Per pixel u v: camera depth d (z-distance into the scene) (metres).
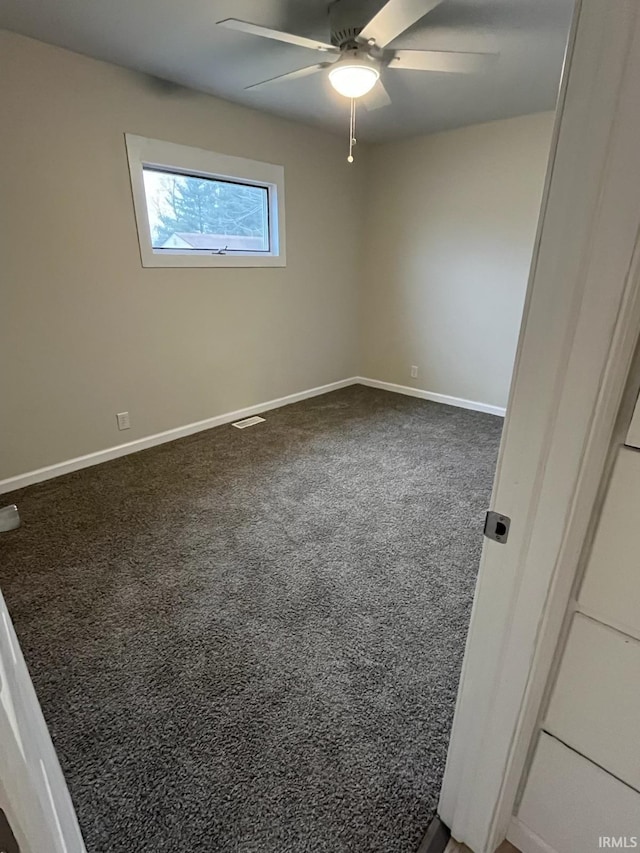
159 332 3.16
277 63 2.47
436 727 1.33
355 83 2.03
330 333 4.53
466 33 2.09
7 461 2.63
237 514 2.42
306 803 1.13
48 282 2.57
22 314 2.51
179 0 1.87
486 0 1.82
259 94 2.93
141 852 1.04
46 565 2.00
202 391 3.54
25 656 1.54
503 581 0.77
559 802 0.89
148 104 2.71
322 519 2.39
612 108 0.49
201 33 2.15
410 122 3.51
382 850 1.04
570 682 0.79
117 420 3.07
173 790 1.16
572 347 0.60
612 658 0.73
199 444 3.35
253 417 3.94
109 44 2.27
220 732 1.30
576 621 0.75
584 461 0.64
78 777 1.18
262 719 1.34
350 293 4.61
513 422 0.69
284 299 3.95
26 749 0.52
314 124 3.60
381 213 4.36
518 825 0.98
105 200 2.68
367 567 2.02
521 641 0.78
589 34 0.48
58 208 2.51
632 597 0.68
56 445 2.81
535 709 0.84
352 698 1.41
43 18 2.02
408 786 1.17
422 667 1.52
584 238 0.55
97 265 2.74
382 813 1.11
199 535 2.24
